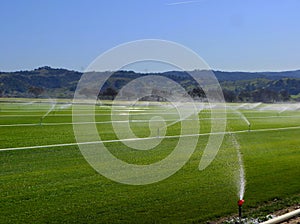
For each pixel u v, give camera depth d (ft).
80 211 28.96
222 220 28.19
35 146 57.11
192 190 35.58
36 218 27.20
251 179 40.40
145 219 27.78
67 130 77.61
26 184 36.09
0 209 28.91
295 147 63.26
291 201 33.17
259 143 66.90
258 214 29.40
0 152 51.62
